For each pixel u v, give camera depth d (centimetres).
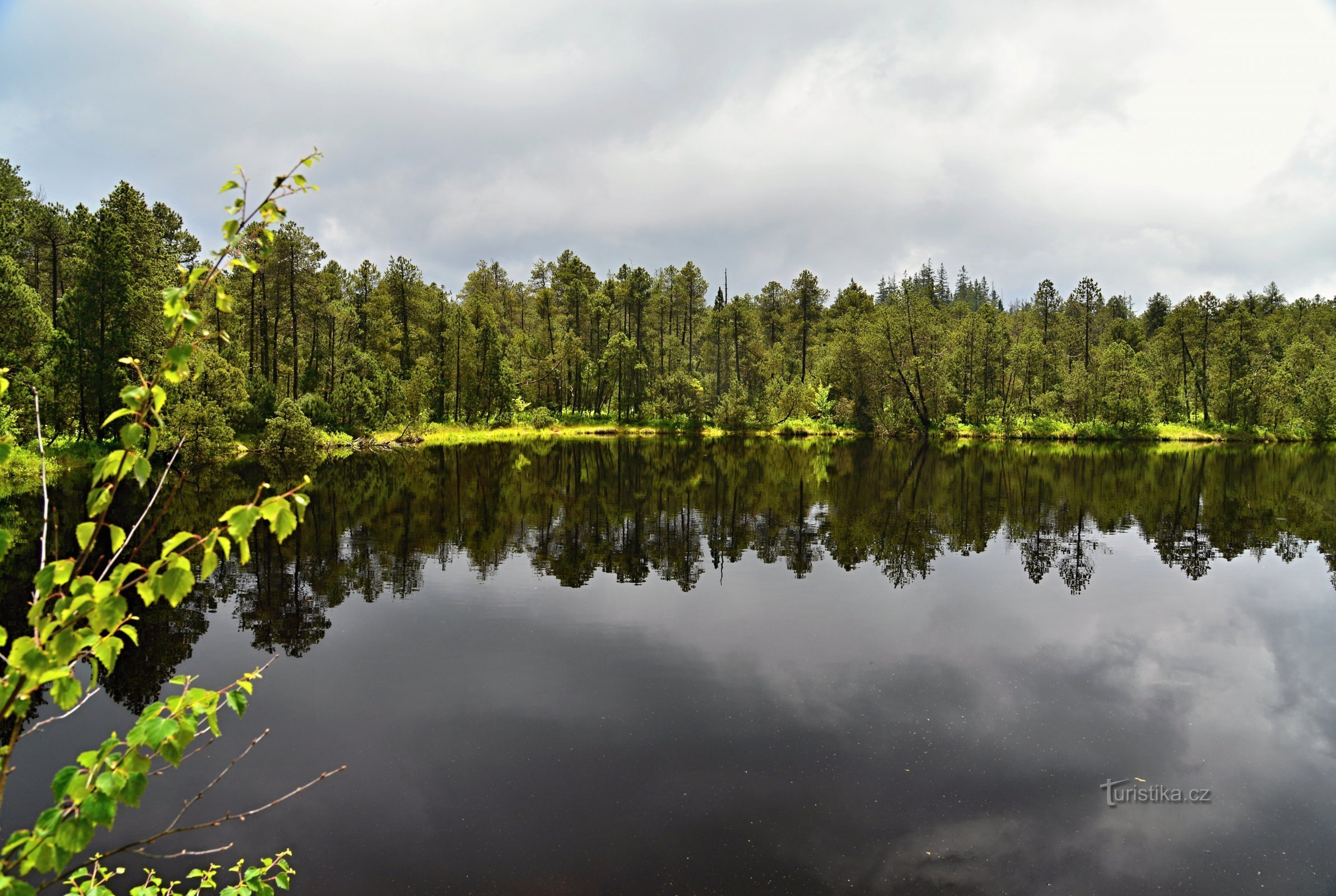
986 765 607
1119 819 534
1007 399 6038
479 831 510
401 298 5622
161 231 3878
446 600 1092
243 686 231
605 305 6594
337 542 1513
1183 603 1076
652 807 541
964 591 1138
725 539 1560
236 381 3181
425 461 3312
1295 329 7306
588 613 1024
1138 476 2772
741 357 6888
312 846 492
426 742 641
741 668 820
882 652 869
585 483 2522
